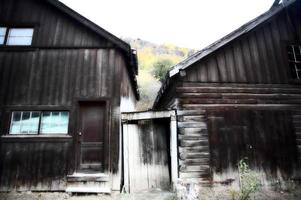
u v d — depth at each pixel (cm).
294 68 884
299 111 816
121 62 826
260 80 818
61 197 701
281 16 900
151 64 3934
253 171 742
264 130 780
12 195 707
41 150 752
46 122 777
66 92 790
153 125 805
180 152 735
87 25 811
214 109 774
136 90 1338
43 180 734
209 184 719
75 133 761
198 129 755
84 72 805
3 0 865
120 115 780
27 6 862
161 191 737
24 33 850
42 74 805
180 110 764
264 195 693
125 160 764
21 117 780
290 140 787
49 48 826
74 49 826
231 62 819
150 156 778
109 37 809
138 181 755
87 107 797
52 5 849
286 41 873
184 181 716
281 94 819
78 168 752
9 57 820
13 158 746
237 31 789
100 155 762
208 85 791
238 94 796
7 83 797
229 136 761
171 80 773
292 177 759
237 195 676
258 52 844
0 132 759
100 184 732
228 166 738
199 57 755
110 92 790
